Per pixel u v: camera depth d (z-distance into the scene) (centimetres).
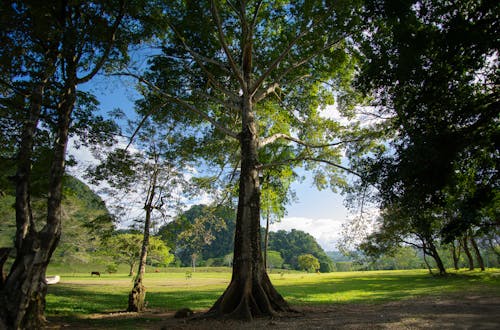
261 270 1413
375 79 1259
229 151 2206
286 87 2156
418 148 1100
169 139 1791
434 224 2077
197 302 1906
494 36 1019
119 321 1212
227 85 1983
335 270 14100
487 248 5238
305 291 2627
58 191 1028
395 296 2002
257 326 1046
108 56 1295
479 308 1270
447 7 1100
